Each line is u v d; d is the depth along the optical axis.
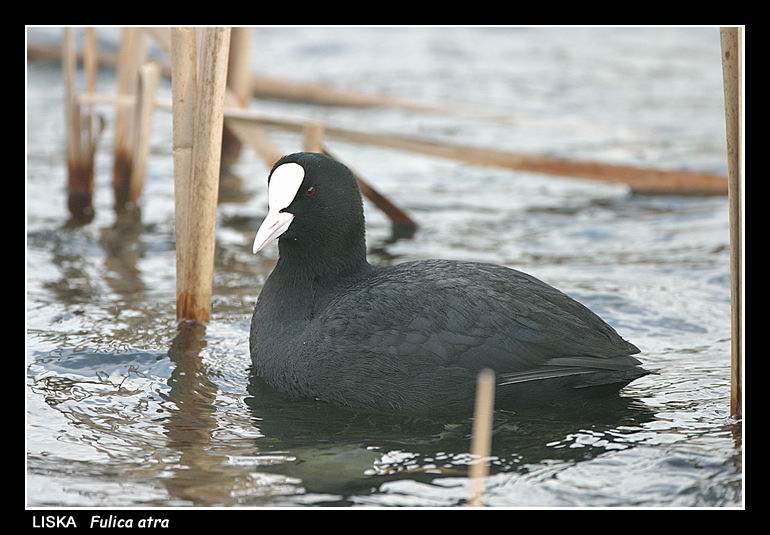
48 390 10.66
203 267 12.04
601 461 9.15
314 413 10.21
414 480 8.85
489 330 9.91
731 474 8.89
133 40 17.09
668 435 9.62
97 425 9.95
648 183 17.61
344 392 10.17
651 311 12.95
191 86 11.52
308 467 9.11
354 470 9.05
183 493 8.67
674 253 15.28
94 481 8.87
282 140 20.69
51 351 11.59
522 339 9.88
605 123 21.39
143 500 8.55
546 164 17.03
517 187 18.88
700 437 9.58
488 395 7.78
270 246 15.80
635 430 9.74
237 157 19.69
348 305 10.38
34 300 13.17
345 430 9.84
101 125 17.31
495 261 14.99
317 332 10.36
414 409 10.02
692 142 20.48
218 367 11.30
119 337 12.02
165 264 14.73
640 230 16.41
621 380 9.86
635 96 23.38
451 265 10.59
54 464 9.16
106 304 13.10
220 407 10.38
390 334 10.02
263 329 10.95
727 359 11.53
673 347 11.92
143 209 17.08
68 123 16.98
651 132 20.95
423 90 23.28
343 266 11.11
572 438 9.59
